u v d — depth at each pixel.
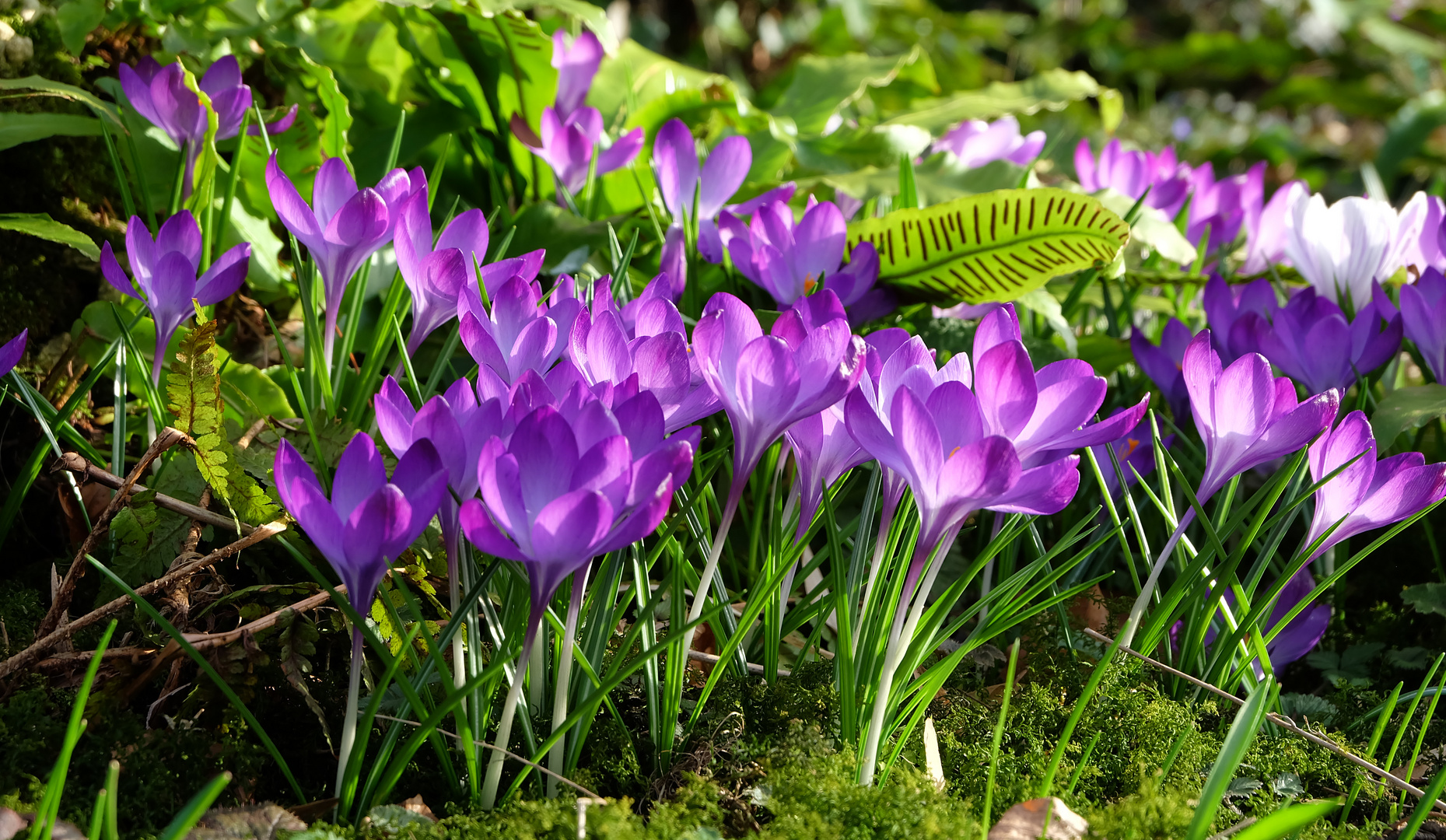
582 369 0.84
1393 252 1.05
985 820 0.83
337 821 0.83
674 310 0.85
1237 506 1.02
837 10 3.25
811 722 0.88
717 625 0.90
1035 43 4.12
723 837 0.85
